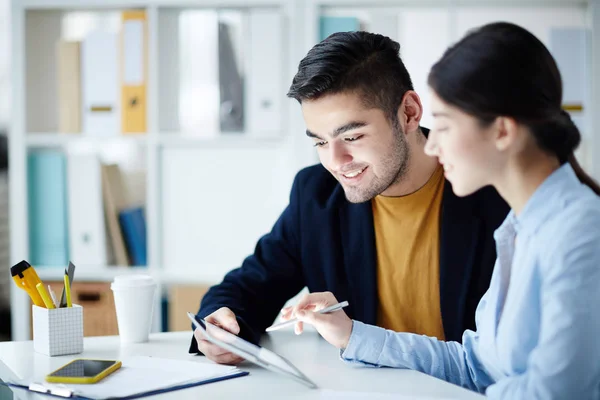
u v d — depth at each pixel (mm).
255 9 2859
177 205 2848
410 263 1555
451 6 2717
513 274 1048
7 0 3400
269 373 1172
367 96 1365
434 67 1008
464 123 980
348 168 1403
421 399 1012
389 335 1231
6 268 3277
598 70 2652
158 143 2818
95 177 2797
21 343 1451
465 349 1229
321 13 2844
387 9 2779
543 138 983
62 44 2801
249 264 1655
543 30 2795
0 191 3305
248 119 2775
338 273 1599
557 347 912
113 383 1075
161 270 2842
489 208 1520
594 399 915
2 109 3369
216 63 2797
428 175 1535
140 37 2779
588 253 934
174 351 1356
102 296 2750
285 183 2809
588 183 1066
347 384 1103
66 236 2832
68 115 2816
